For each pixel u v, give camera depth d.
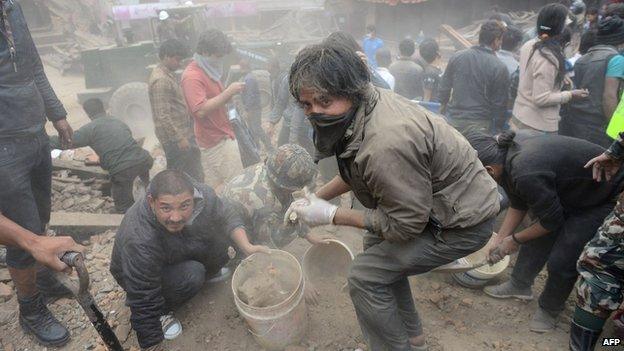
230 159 4.50
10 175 2.52
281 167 2.65
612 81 3.65
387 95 1.68
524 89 4.02
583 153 2.26
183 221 2.33
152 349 2.58
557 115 3.93
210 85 4.27
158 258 2.41
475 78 4.08
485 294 2.95
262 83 8.25
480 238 1.96
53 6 15.10
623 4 4.11
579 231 2.36
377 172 1.58
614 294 2.09
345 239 3.62
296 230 2.96
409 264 1.98
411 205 1.65
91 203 4.33
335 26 13.59
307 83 1.50
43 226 3.18
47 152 2.86
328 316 2.75
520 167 2.20
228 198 2.96
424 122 1.68
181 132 4.29
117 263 2.60
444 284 3.05
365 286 2.10
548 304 2.59
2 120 2.44
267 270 2.60
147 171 4.48
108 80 7.91
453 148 1.75
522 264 2.75
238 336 2.67
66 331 2.80
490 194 1.92
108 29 12.29
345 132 1.64
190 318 2.85
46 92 3.10
